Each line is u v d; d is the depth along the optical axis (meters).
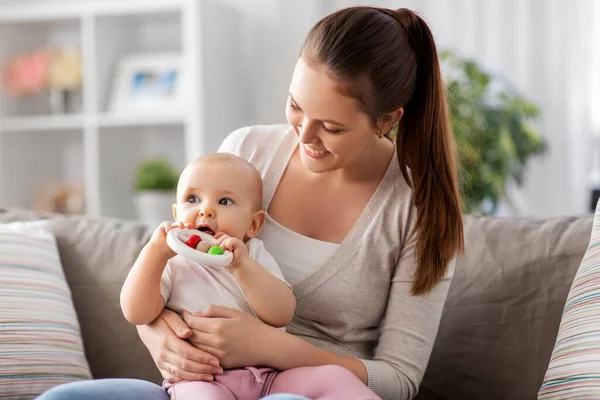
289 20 3.59
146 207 3.44
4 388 1.38
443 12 3.69
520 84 3.69
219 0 3.59
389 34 1.26
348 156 1.25
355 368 1.26
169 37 3.69
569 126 3.70
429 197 1.35
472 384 1.48
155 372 1.55
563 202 3.71
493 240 1.56
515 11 3.68
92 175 3.48
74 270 1.64
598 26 3.78
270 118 3.64
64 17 3.49
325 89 1.18
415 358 1.33
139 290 1.21
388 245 1.38
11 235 1.57
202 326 1.21
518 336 1.46
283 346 1.22
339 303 1.38
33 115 3.85
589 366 1.19
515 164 3.18
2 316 1.43
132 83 3.53
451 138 1.38
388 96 1.24
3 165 3.64
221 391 1.15
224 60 3.49
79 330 1.54
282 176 1.44
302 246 1.38
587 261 1.35
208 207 1.28
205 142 3.32
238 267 1.22
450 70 3.25
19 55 3.70
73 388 1.03
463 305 1.52
